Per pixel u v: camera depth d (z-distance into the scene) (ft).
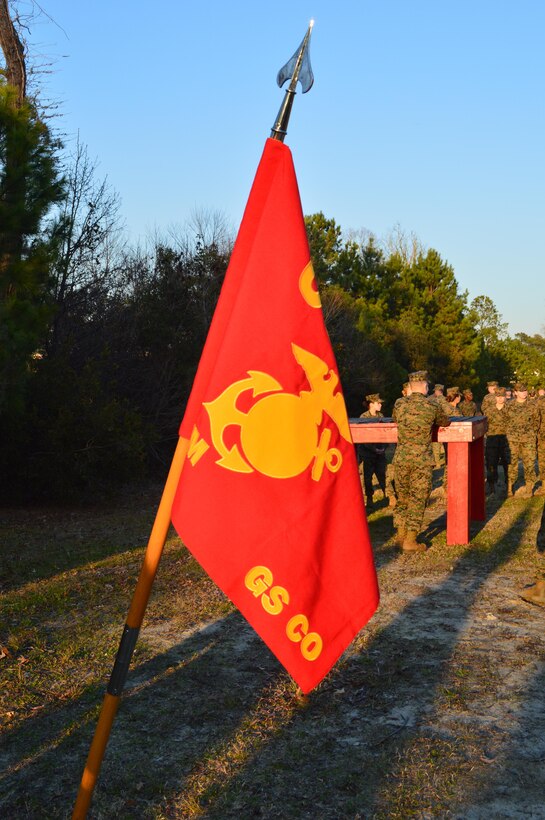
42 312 34.32
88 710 13.58
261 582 6.98
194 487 7.02
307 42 7.15
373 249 139.54
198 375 7.26
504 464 42.34
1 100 33.96
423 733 12.47
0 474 40.78
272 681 14.90
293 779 11.04
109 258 60.49
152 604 20.48
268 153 7.29
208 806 10.38
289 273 7.25
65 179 37.47
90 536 32.37
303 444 7.18
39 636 17.80
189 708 13.65
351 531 7.28
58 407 40.19
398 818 9.95
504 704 13.53
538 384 178.81
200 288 61.00
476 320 146.00
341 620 7.15
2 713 13.50
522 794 10.50
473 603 20.06
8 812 10.29
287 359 7.19
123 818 10.08
